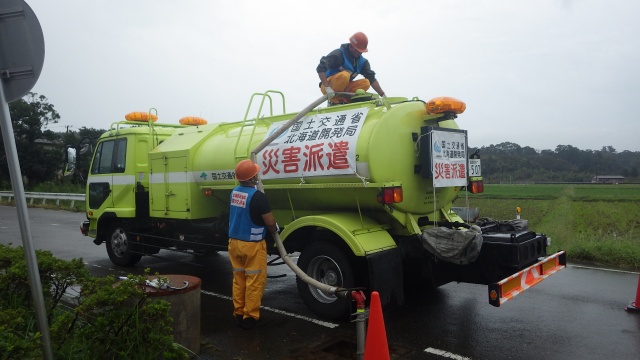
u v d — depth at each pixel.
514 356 4.29
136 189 8.00
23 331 3.79
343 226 5.01
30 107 35.12
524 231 5.36
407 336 4.81
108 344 3.56
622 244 8.65
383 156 5.00
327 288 4.50
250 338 4.79
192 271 8.17
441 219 6.11
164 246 8.00
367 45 6.42
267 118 6.46
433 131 5.21
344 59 6.35
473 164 6.23
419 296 6.30
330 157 5.18
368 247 4.88
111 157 8.54
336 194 5.46
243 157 6.17
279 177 5.69
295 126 5.79
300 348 4.50
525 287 4.67
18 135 35.47
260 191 5.03
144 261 9.13
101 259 9.34
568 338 4.71
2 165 35.34
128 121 8.50
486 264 4.88
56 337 3.46
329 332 4.95
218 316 5.55
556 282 6.91
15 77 3.05
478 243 4.63
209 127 7.45
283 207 6.35
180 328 4.18
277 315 5.56
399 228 5.53
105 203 8.59
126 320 3.58
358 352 3.59
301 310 5.76
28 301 4.27
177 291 4.15
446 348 4.48
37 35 3.06
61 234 13.11
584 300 6.01
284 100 6.82
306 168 5.41
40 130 36.16
